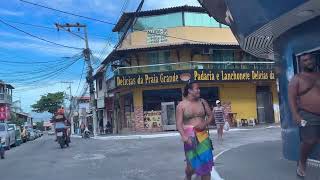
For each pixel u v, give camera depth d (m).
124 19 39.12
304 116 7.72
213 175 10.53
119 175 12.12
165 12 38.12
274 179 9.41
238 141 20.59
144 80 37.00
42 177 12.80
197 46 37.28
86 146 24.64
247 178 9.80
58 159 17.86
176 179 10.79
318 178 8.72
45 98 101.25
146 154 17.47
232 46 38.06
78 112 72.62
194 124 7.59
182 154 16.55
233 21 11.58
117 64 40.44
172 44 37.03
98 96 54.28
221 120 19.61
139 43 38.56
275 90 40.38
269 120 40.03
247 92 39.50
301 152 8.34
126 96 41.44
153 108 38.19
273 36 11.99
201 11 38.41
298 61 11.22
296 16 9.80
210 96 38.47
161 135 31.47
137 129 38.16
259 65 38.56
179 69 36.94
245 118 39.12
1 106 70.19
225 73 37.34
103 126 52.88
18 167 15.95
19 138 34.31
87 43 41.06
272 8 9.64
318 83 7.69
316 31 10.26
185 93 7.79
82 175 12.61
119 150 20.14
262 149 15.18
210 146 7.62
